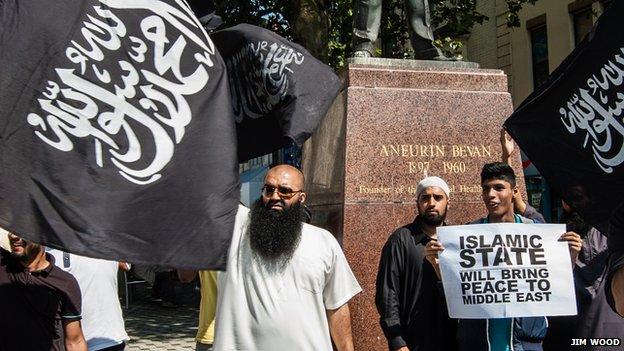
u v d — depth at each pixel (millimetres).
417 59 6145
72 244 2020
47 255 3436
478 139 5574
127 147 2168
